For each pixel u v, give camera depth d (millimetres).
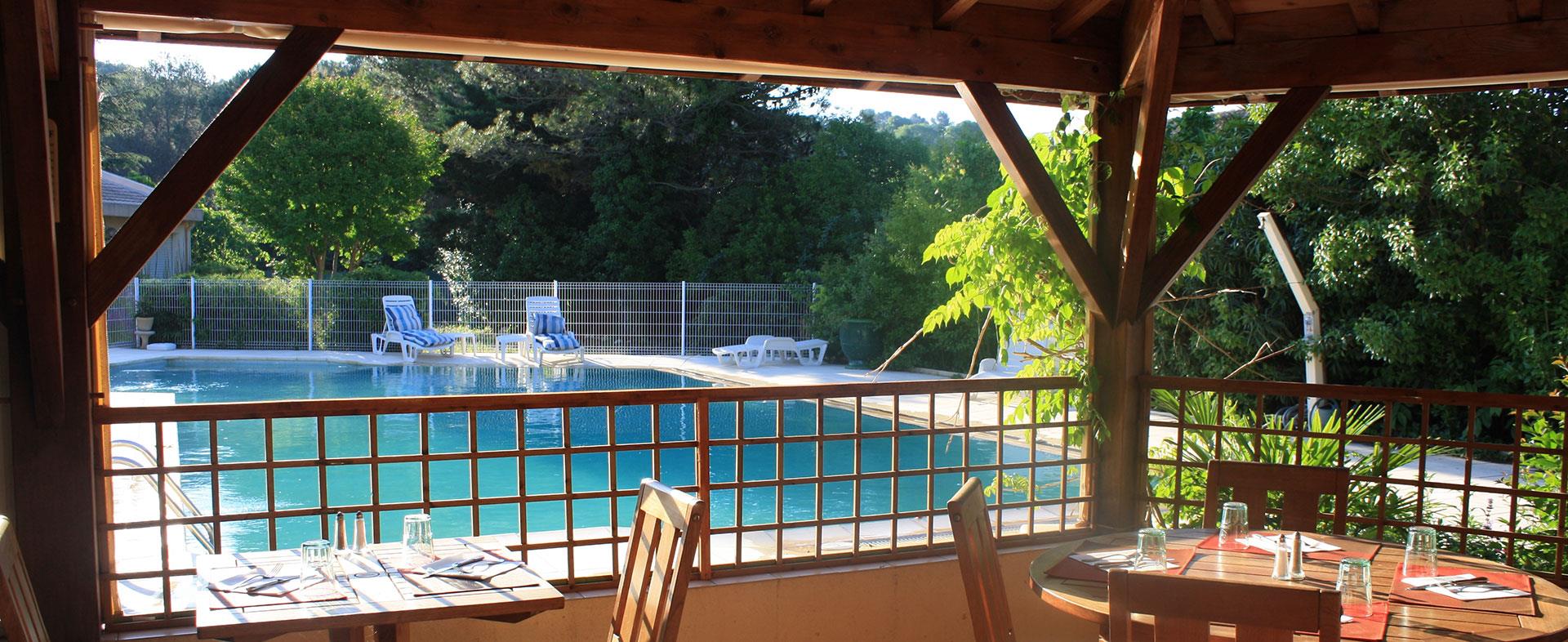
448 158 24984
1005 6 4594
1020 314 5535
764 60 4219
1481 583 2834
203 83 32281
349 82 22094
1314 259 11539
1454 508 6332
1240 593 2145
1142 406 4848
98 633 3490
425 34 3768
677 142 23406
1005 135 4582
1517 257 10750
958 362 17297
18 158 3053
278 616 2582
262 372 15844
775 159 23578
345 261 22953
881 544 5418
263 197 21297
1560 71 4270
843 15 4332
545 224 24703
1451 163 10383
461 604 2697
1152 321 4895
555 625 3963
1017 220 5273
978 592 2811
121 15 3621
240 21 3574
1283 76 4633
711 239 23125
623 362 17375
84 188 3385
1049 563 3088
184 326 18422
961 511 2830
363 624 2619
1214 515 3760
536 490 8664
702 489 4211
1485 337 11219
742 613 4223
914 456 10023
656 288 18547
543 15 3914
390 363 16734
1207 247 12289
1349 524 5336
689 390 4160
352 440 10766
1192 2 4727
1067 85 4703
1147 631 2328
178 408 3605
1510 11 4309
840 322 17875
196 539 6180
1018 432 9812
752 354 17984
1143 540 2709
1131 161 4734
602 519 7812
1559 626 2486
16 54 2963
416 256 25672
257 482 8773
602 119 22781
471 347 18547
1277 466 3715
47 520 3393
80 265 3361
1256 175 4652
